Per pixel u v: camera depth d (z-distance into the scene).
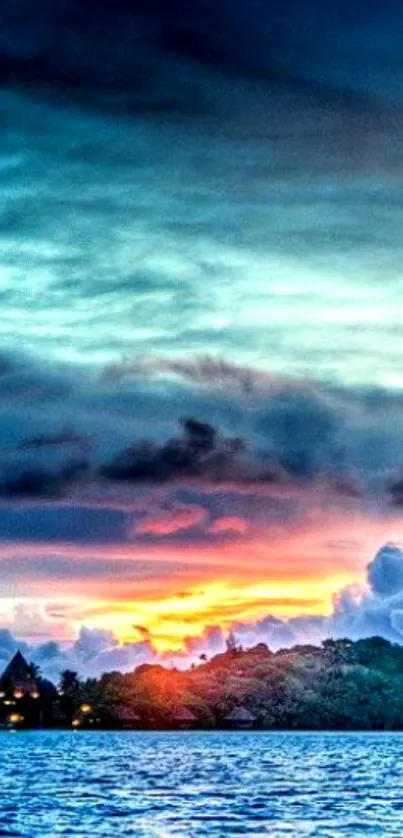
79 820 95.38
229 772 162.38
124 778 149.00
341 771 165.62
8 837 84.31
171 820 95.19
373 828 89.75
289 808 105.50
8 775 155.00
